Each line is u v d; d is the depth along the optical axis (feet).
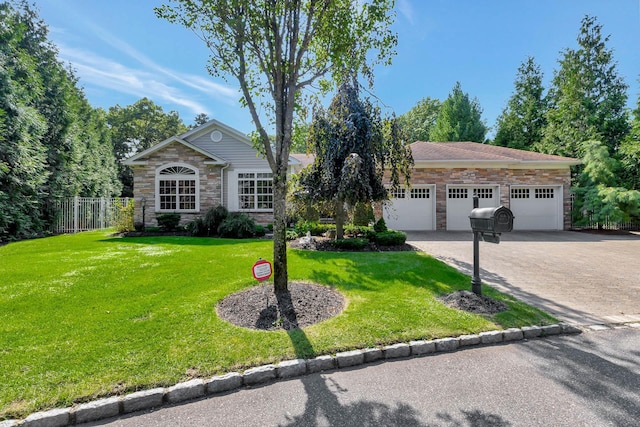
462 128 96.63
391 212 47.60
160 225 44.29
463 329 11.87
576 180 55.21
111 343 10.50
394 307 13.92
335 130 29.17
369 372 9.56
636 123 52.49
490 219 14.08
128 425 7.32
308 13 14.21
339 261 22.84
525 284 18.86
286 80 14.85
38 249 28.78
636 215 47.34
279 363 9.48
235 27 13.26
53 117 50.93
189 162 46.70
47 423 7.25
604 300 15.96
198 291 15.94
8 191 38.45
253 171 48.08
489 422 7.23
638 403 7.86
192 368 9.16
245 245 30.76
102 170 74.90
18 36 43.88
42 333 11.21
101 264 21.68
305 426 7.18
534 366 9.78
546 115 78.28
